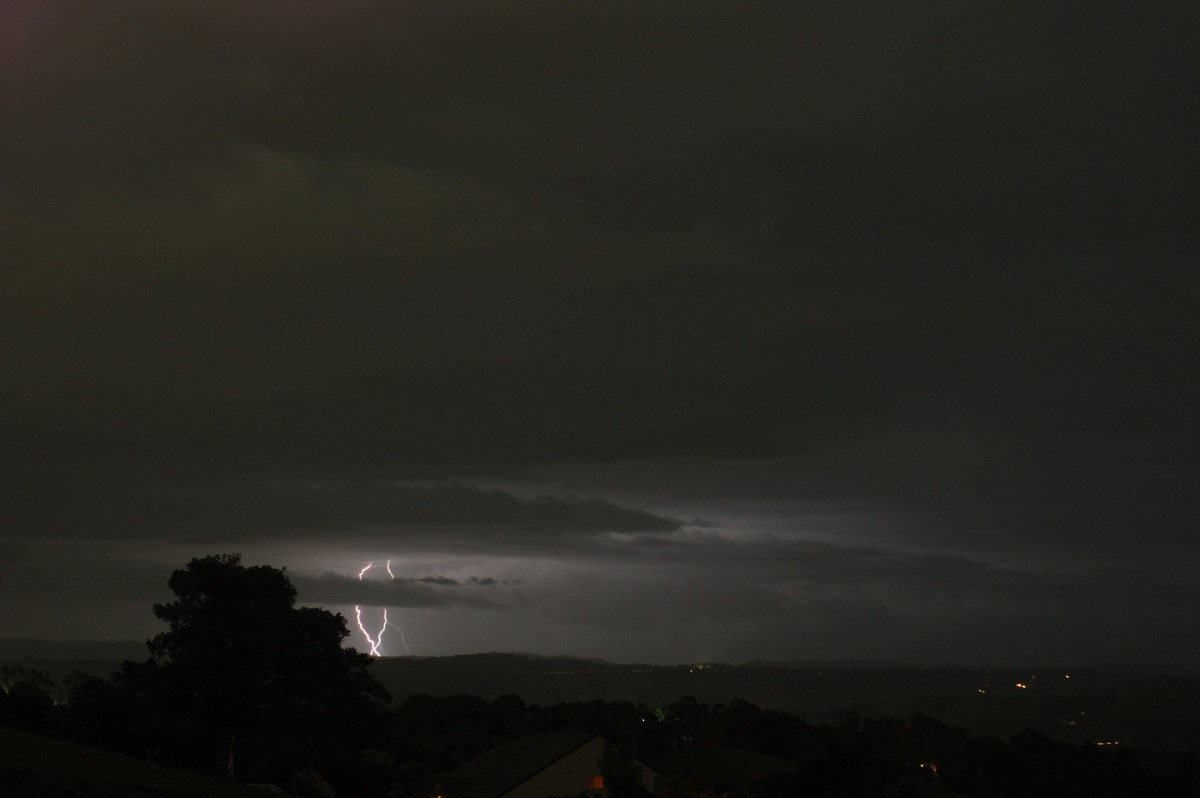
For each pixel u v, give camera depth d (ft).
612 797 125.08
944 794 246.06
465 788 192.44
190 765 176.45
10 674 197.36
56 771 100.63
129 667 156.35
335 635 161.48
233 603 153.79
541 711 320.09
